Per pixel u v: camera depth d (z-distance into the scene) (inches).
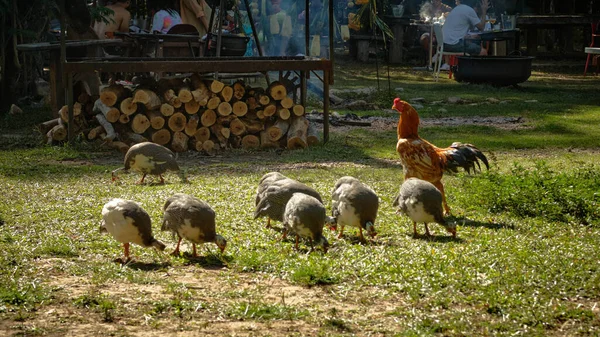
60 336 219.6
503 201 420.8
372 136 717.3
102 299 250.4
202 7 1037.8
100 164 562.6
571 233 367.9
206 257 312.5
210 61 622.2
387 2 1464.1
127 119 617.0
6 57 835.4
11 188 456.1
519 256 311.7
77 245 327.3
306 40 730.8
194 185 474.6
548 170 492.4
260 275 291.1
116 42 815.7
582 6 1546.5
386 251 322.3
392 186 479.8
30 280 269.4
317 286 278.2
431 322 237.8
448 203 437.7
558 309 249.1
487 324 236.1
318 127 767.7
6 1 796.0
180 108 625.9
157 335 223.0
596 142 686.5
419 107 919.0
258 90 650.2
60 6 609.0
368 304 258.4
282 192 351.3
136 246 329.7
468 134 725.9
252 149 641.0
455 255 312.5
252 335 224.8
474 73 1141.1
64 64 611.5
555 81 1243.8
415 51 1551.4
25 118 773.3
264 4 1171.9
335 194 349.7
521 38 1619.1
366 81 1192.8
